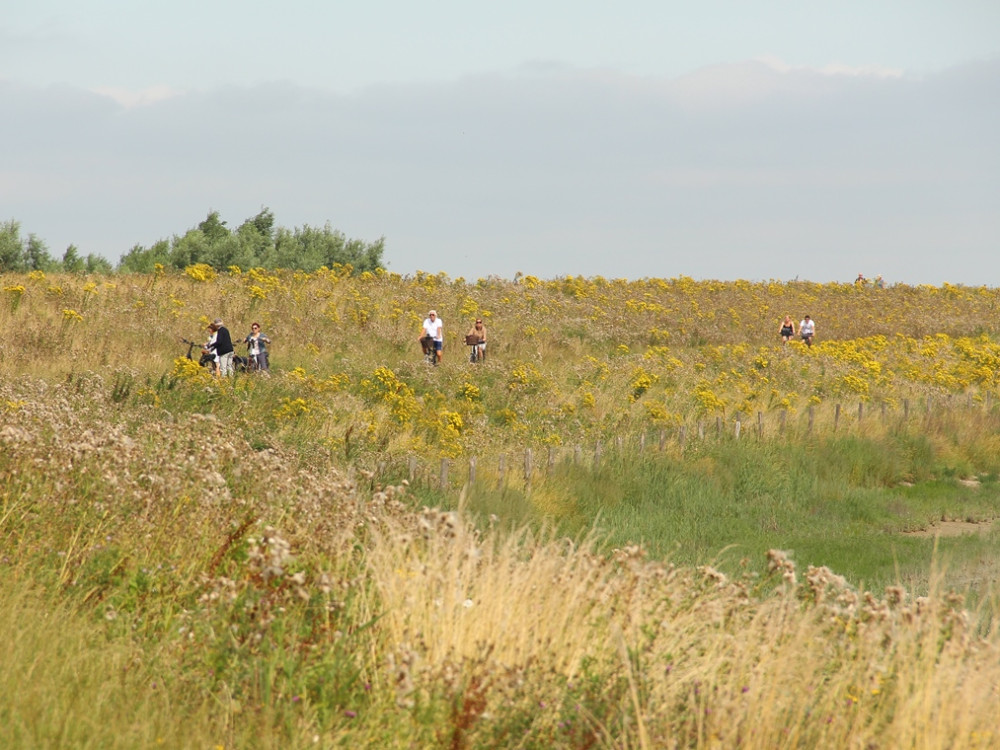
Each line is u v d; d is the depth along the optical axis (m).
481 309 165.00
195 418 45.62
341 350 127.06
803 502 90.00
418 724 23.08
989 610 42.72
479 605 26.81
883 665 26.16
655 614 28.16
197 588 29.45
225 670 25.11
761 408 119.56
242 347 116.94
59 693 22.72
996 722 24.09
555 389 113.19
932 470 112.00
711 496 86.88
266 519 35.12
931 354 179.12
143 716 22.34
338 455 68.00
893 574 63.41
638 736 22.72
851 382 137.38
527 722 23.08
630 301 193.75
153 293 133.12
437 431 88.94
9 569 29.11
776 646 26.41
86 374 75.69
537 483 79.00
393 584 28.00
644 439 95.06
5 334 98.75
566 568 29.34
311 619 28.14
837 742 23.33
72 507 32.81
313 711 23.69
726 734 22.36
